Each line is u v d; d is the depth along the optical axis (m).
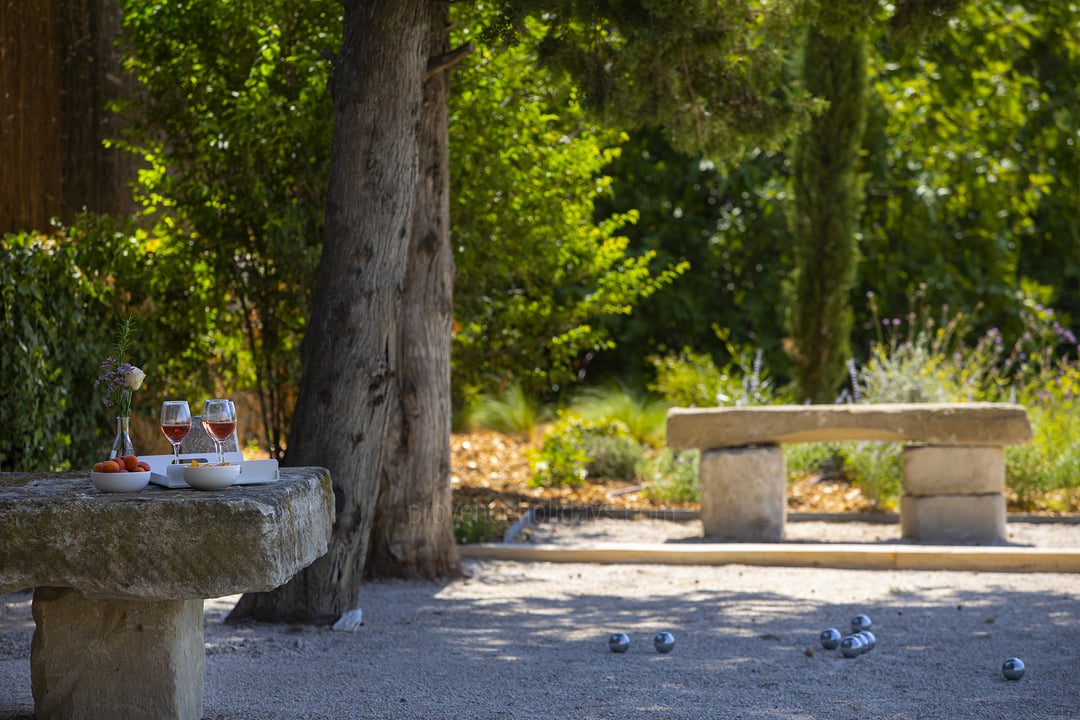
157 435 9.19
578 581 7.65
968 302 15.95
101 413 8.07
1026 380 14.18
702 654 5.46
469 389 11.21
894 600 6.90
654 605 6.80
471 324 10.34
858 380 13.66
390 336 6.15
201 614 4.17
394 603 6.83
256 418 11.24
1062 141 16.34
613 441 11.91
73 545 3.49
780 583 7.54
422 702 4.52
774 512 8.95
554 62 7.54
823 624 6.19
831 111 12.30
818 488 11.19
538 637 5.88
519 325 10.91
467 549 8.50
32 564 3.49
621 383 15.83
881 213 16.05
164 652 3.86
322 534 4.07
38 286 7.24
